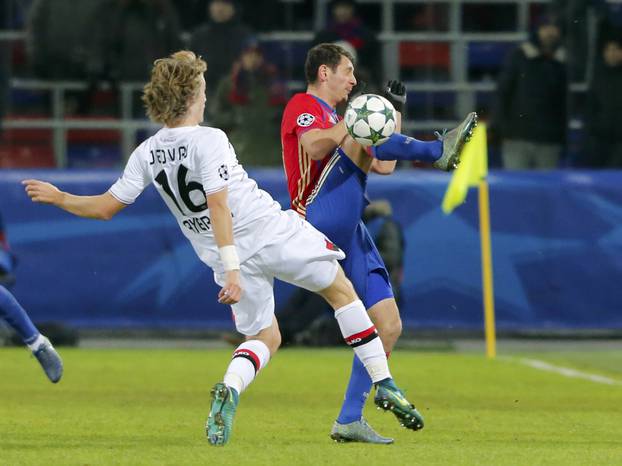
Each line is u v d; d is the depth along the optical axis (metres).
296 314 48.25
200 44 57.09
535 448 21.86
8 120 59.59
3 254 46.34
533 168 55.84
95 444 21.86
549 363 42.59
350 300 21.67
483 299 49.00
